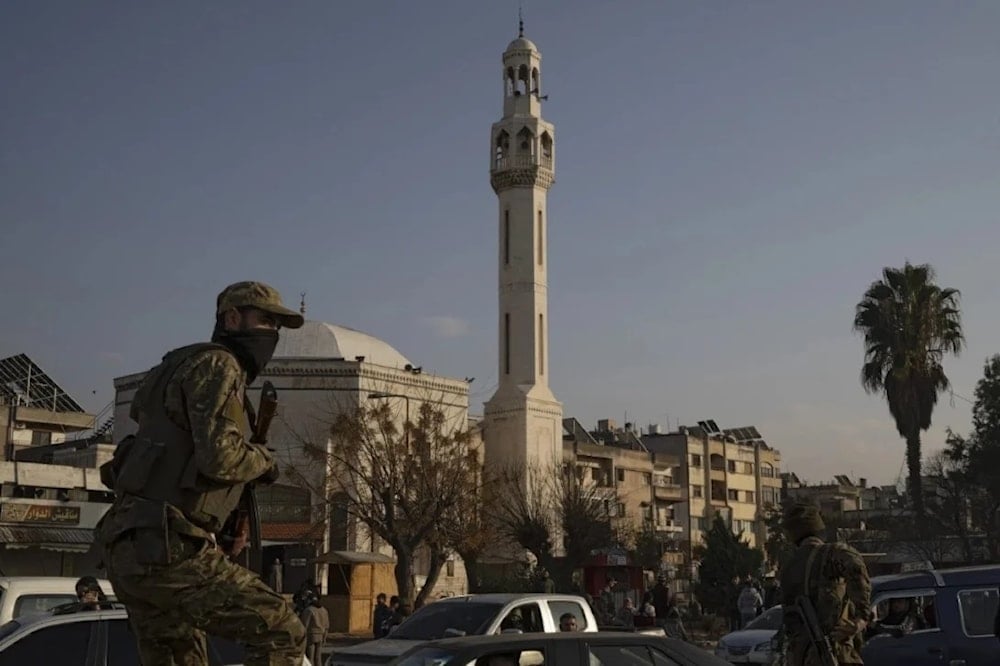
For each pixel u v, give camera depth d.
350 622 42.12
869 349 43.06
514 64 62.81
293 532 46.38
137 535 3.54
